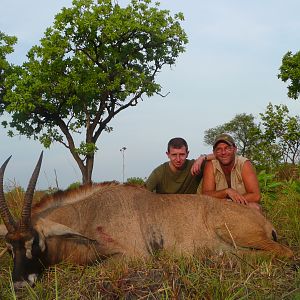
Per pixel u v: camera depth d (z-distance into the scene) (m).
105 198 3.31
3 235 3.01
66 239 3.11
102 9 16.78
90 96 17.08
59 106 17.69
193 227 3.25
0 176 2.97
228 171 3.67
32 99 16.73
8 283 2.83
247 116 24.44
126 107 18.03
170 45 18.06
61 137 18.12
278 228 3.89
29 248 2.88
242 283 2.53
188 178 3.82
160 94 17.62
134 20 16.69
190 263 2.83
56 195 3.41
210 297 2.36
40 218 3.11
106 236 3.17
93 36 16.97
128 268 2.77
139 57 18.25
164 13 17.45
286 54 17.03
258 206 3.53
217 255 3.06
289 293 2.39
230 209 3.30
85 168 17.50
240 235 3.22
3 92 18.20
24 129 17.77
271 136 12.66
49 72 16.64
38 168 2.96
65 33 17.09
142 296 2.46
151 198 3.34
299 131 12.08
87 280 2.67
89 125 17.72
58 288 2.66
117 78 17.02
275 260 2.99
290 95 17.16
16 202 4.31
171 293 2.39
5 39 18.02
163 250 3.11
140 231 3.21
